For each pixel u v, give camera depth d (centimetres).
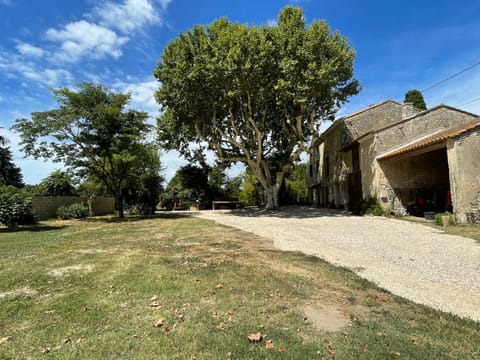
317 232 984
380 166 1508
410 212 1465
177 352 249
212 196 2955
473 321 312
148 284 427
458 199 1070
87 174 1900
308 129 2041
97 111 1700
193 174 2856
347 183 2020
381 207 1473
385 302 363
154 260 583
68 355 245
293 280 446
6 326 301
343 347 257
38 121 1605
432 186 1530
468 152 1081
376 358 239
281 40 1555
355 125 1995
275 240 834
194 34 1680
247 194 3244
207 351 251
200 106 1803
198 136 2006
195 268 517
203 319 312
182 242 820
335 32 1583
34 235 1031
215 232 1024
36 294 394
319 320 311
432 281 452
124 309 340
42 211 1927
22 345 263
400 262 567
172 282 435
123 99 1792
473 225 1031
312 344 262
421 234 893
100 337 276
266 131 2106
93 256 632
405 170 1522
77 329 292
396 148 1539
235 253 652
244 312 330
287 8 1638
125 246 765
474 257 598
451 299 380
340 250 684
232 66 1496
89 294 391
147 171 2464
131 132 1788
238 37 1515
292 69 1503
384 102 2030
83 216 1956
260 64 1522
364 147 1656
